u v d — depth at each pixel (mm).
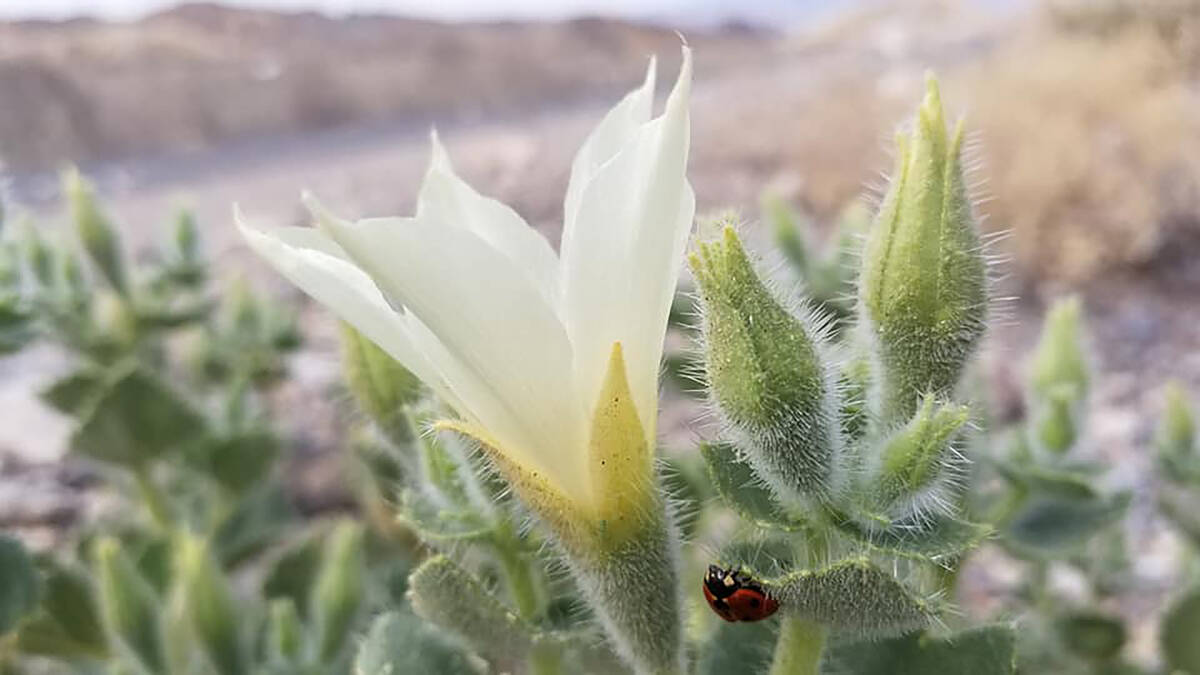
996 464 125
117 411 167
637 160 69
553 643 90
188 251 205
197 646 140
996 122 507
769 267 82
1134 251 434
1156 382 319
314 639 144
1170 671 156
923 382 87
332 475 239
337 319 105
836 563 71
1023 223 433
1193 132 518
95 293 190
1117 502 128
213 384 220
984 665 92
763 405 76
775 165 604
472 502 95
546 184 594
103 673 170
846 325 143
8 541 123
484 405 74
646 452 77
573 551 80
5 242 165
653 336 73
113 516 206
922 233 86
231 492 180
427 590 87
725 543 86
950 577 100
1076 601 202
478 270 67
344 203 618
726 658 97
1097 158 463
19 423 275
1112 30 780
